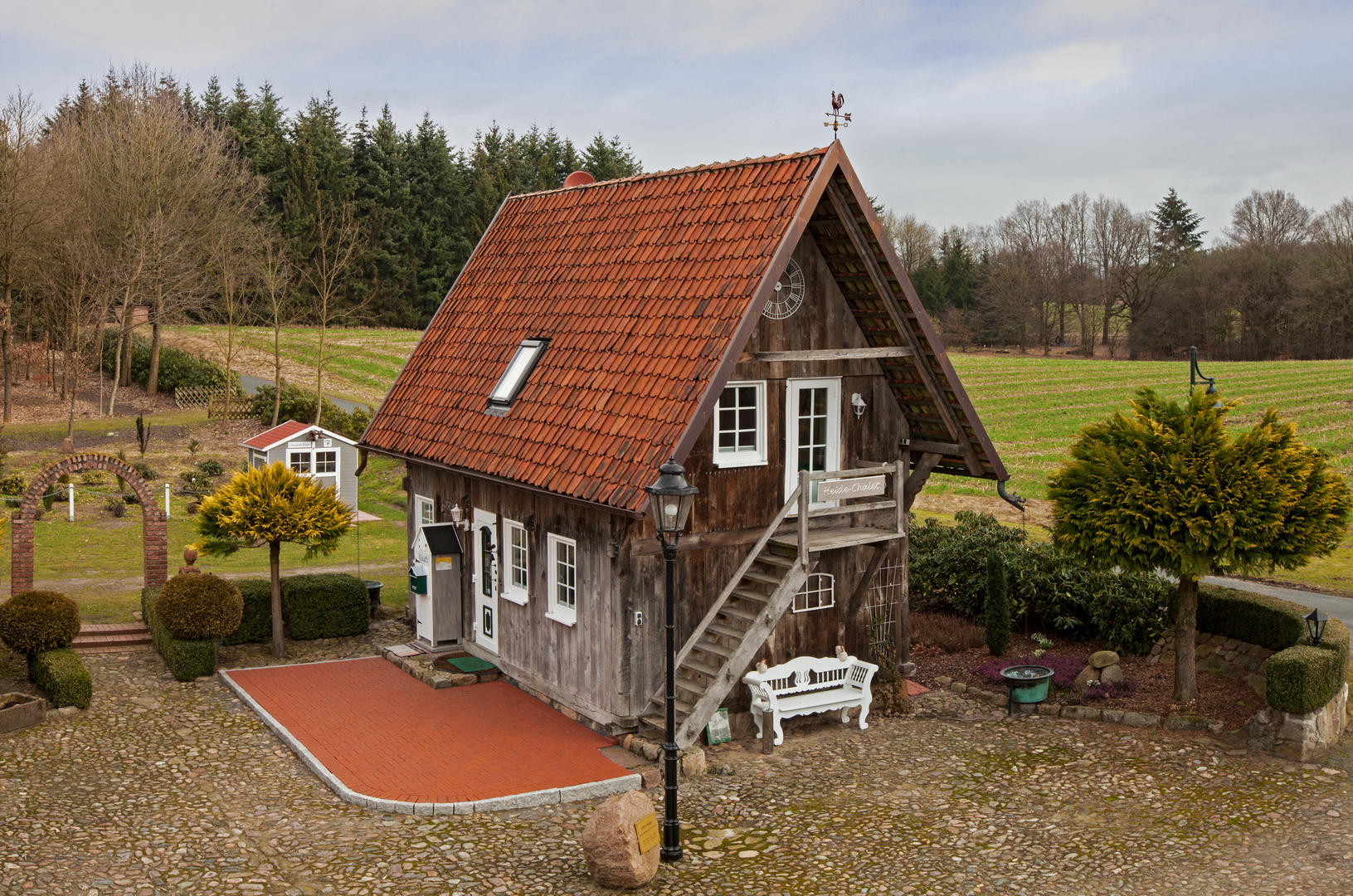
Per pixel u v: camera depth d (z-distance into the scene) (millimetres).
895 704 16062
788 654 16219
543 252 19375
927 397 16672
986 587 18734
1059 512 15703
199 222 51375
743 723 15328
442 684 17000
